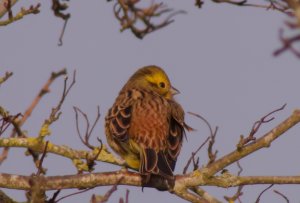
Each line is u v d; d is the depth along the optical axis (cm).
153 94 1316
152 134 1191
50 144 1168
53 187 1063
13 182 1063
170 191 1117
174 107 1277
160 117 1222
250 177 1140
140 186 1100
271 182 1130
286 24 533
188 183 1123
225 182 1130
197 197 1123
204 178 1126
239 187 1151
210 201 1206
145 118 1212
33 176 1066
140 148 1184
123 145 1210
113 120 1233
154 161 1151
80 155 1184
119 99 1291
